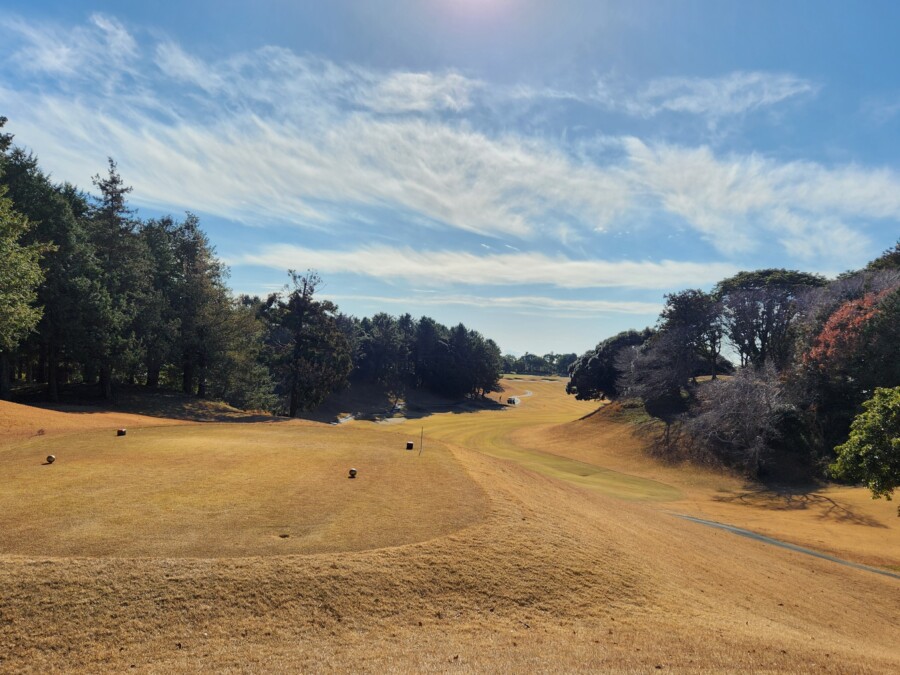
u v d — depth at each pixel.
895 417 17.72
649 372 60.50
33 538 11.01
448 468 19.61
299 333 55.03
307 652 8.50
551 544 13.55
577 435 60.97
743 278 66.69
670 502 33.59
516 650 9.02
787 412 45.47
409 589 10.61
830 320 43.53
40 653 8.04
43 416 30.22
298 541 11.88
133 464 17.62
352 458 20.48
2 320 26.75
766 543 23.31
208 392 57.47
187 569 10.20
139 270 48.00
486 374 123.81
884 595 17.11
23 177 36.81
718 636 10.34
